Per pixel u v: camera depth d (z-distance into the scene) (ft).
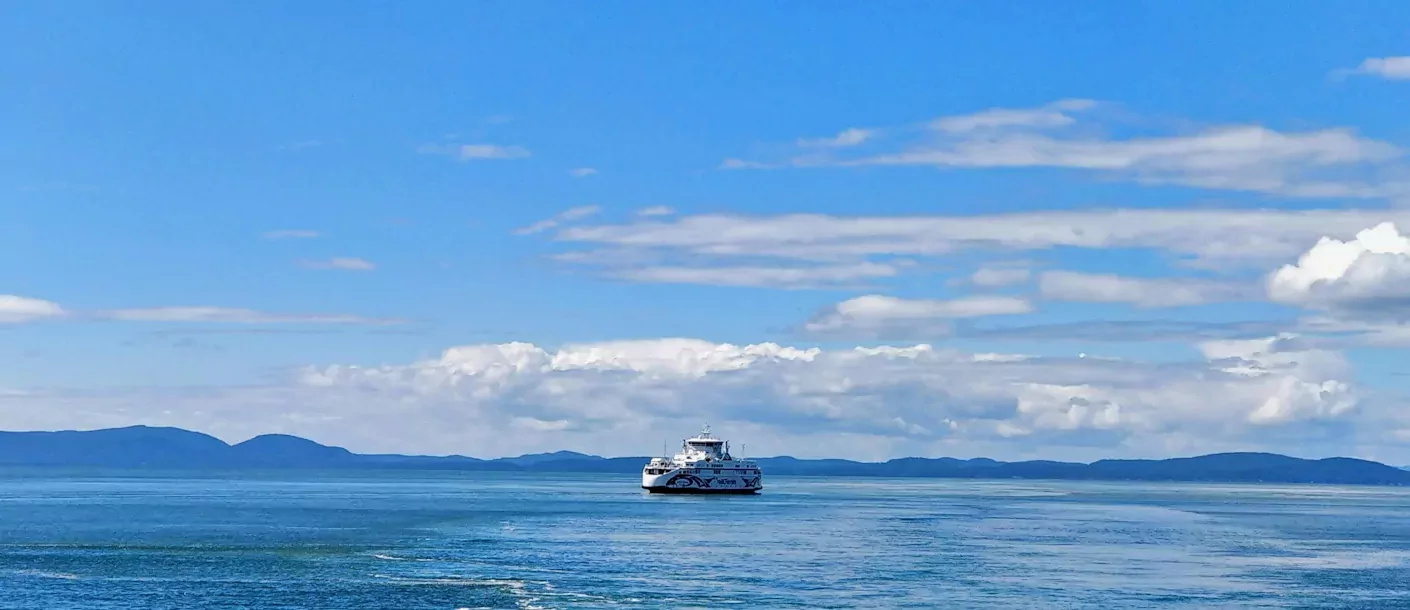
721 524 631.56
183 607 326.65
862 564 427.33
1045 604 339.57
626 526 604.90
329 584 366.63
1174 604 343.05
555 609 323.98
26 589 355.36
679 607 327.67
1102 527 654.53
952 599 346.13
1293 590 374.02
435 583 369.50
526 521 641.40
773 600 340.59
